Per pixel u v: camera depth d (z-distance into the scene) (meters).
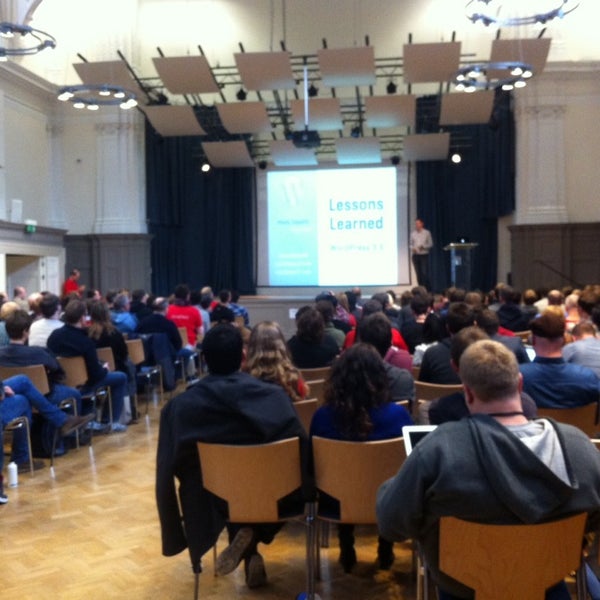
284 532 3.81
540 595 1.75
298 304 12.88
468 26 13.24
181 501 2.93
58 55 13.16
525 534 1.69
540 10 12.33
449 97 11.01
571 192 12.64
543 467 1.62
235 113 11.91
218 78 13.98
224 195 14.54
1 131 11.39
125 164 13.44
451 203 13.79
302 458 2.88
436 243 13.82
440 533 1.76
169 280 14.59
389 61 13.67
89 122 13.49
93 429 6.16
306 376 4.50
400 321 6.75
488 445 1.65
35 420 5.33
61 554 3.55
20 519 4.06
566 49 12.47
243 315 9.62
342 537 3.25
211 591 3.11
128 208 13.46
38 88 12.48
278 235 14.37
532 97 12.57
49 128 13.33
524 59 10.16
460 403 2.81
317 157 14.32
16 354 5.07
